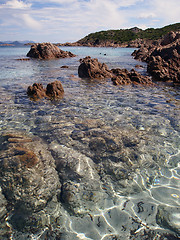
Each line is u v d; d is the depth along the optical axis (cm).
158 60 2153
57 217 371
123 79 1689
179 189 444
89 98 1131
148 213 381
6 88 1342
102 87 1473
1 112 865
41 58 4416
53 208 388
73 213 381
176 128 718
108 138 612
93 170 488
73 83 1606
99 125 723
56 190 425
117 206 397
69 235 337
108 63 3175
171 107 961
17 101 1046
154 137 645
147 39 12425
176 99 1124
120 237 333
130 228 350
